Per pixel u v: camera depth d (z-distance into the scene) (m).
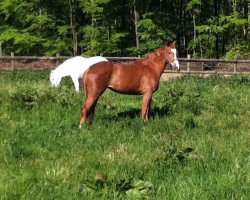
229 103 14.34
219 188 6.39
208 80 22.61
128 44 45.50
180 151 7.95
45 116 11.48
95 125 10.57
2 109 11.70
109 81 11.12
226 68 33.41
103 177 6.66
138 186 6.42
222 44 46.28
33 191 6.33
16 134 9.58
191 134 10.09
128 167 7.44
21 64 33.78
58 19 43.66
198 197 6.10
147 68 11.56
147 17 43.41
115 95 15.80
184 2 48.25
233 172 7.00
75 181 6.77
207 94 16.61
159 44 40.84
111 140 9.40
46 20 41.81
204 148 8.58
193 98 15.03
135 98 15.39
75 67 14.12
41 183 6.66
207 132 10.41
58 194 6.24
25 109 11.97
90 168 7.44
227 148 8.68
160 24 42.31
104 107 12.97
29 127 10.39
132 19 45.31
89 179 6.62
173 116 12.03
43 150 8.65
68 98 13.54
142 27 41.62
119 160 7.87
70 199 6.13
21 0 43.12
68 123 10.82
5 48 48.19
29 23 45.53
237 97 15.90
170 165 7.53
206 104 13.98
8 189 6.35
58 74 14.08
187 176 6.95
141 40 44.78
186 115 12.11
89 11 40.56
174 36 41.78
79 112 11.97
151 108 12.95
